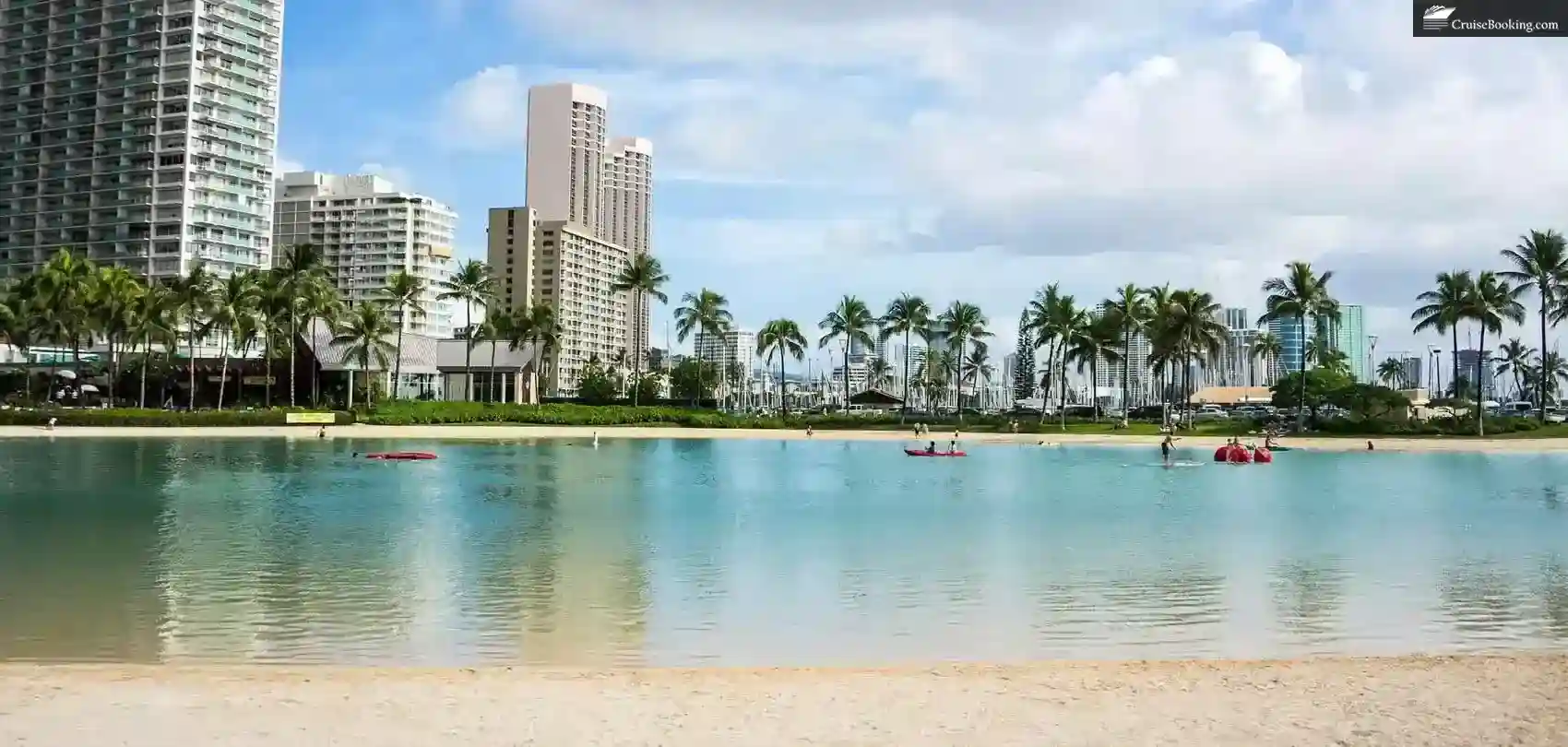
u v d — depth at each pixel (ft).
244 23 577.02
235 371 392.47
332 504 122.72
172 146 549.95
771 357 435.53
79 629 57.67
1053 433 352.49
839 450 264.93
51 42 569.64
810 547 91.04
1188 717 37.45
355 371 385.70
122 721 36.17
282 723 36.11
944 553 87.76
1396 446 278.67
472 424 339.77
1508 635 58.85
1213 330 345.31
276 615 61.52
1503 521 113.09
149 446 226.99
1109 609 65.41
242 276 357.00
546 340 415.03
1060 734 35.35
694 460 217.77
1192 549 91.30
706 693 40.93
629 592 69.67
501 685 42.09
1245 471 194.39
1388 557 86.99
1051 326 369.71
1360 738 34.96
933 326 413.59
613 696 40.19
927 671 46.06
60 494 128.98
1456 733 35.50
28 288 337.52
